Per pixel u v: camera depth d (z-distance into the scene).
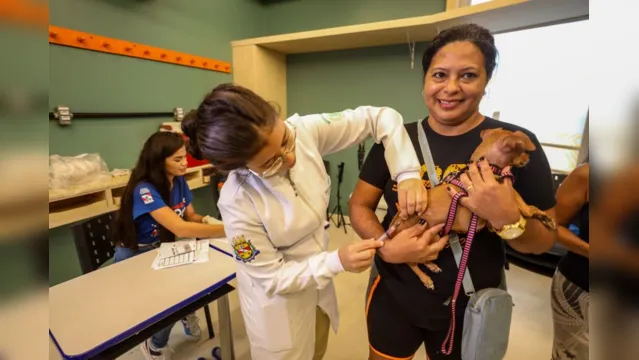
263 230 0.75
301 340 0.87
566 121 2.20
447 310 0.73
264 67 2.99
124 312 0.92
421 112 2.78
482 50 0.65
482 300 0.65
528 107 2.33
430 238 0.66
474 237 0.70
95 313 0.91
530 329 1.67
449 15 1.99
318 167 0.81
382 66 2.86
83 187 1.74
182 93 2.57
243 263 0.76
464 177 0.63
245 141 0.55
